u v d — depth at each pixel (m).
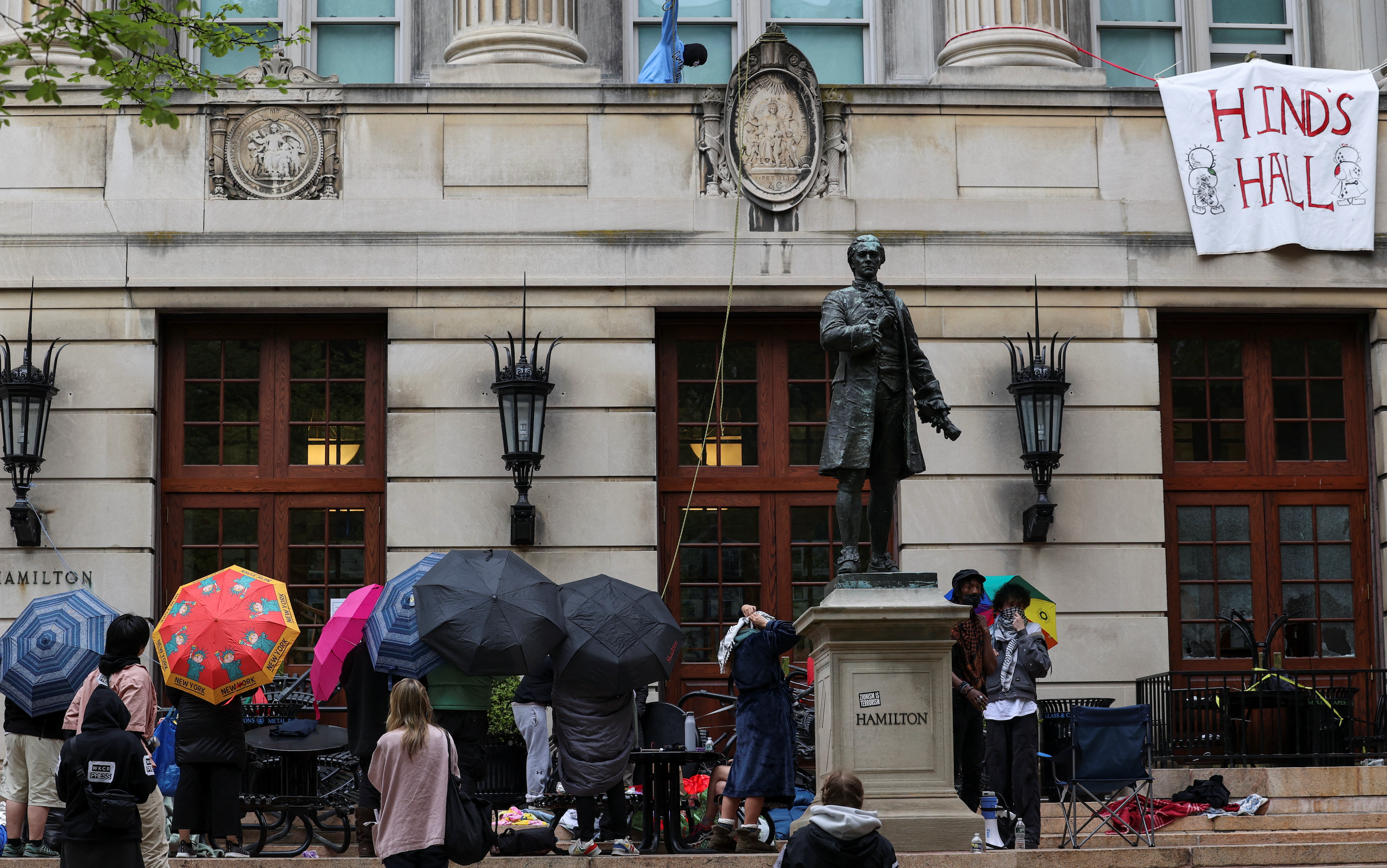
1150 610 15.39
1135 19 17.56
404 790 8.26
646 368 15.55
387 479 15.38
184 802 10.31
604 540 15.27
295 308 15.52
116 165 15.54
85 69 15.72
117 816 7.92
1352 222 16.05
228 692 10.11
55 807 10.55
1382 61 17.36
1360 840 12.36
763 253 15.70
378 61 16.94
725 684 15.55
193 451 15.64
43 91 12.04
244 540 15.57
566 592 10.70
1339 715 14.41
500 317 15.54
